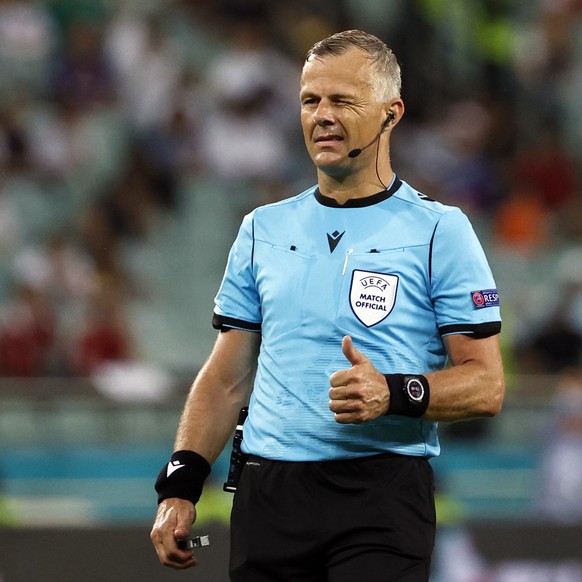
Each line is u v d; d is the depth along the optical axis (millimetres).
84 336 35250
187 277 41625
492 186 47281
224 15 50906
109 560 20781
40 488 29297
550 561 22344
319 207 12508
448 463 30312
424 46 50844
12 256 38562
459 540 22328
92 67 45156
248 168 44219
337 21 51906
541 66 51594
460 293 12047
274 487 12117
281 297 12273
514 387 30422
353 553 11844
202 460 12742
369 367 11312
